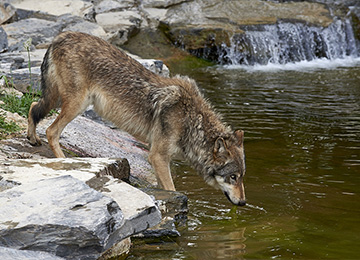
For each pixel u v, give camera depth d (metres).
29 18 18.80
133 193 6.10
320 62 22.16
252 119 12.84
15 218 5.00
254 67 20.98
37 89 10.91
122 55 8.08
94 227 4.93
